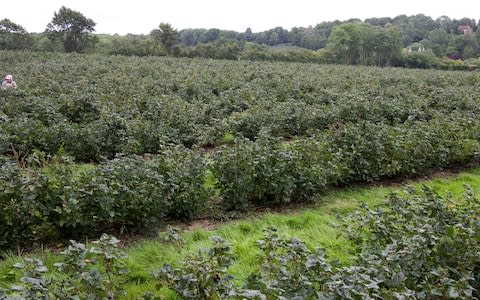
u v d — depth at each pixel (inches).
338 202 308.0
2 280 187.2
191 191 255.6
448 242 172.7
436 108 627.2
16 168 223.8
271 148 309.0
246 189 274.7
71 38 1834.4
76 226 223.9
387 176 364.5
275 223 262.8
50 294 137.0
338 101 593.6
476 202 214.5
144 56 1561.3
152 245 225.6
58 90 589.0
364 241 207.2
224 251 162.7
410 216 200.8
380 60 2669.8
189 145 427.5
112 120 405.1
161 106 482.9
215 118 495.5
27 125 374.6
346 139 351.6
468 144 398.3
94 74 861.2
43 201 217.0
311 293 142.6
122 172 235.8
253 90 657.0
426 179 370.6
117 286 165.2
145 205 232.2
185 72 903.7
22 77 725.9
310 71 1144.8
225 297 134.7
